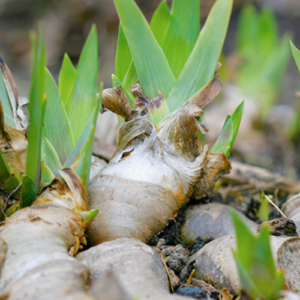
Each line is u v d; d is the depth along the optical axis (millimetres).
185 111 524
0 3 1851
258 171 630
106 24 1761
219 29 542
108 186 514
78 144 516
